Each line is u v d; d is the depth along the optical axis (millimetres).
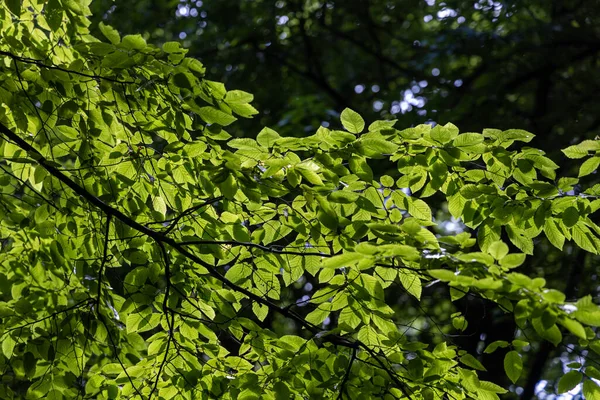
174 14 12688
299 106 9773
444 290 9398
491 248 2838
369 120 10578
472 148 3656
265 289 4305
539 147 9516
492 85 10352
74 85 4078
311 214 4055
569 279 9211
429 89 11359
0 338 4562
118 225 4344
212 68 12172
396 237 3434
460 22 11586
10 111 4465
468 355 3707
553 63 10539
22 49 4172
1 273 4805
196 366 4160
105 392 4285
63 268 4723
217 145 3953
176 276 4348
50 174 4434
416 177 3871
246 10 12859
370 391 3826
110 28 3625
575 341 8625
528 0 10875
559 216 3871
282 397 3756
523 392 9656
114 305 4727
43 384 4496
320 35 13180
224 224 4184
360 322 4438
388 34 13477
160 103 4070
